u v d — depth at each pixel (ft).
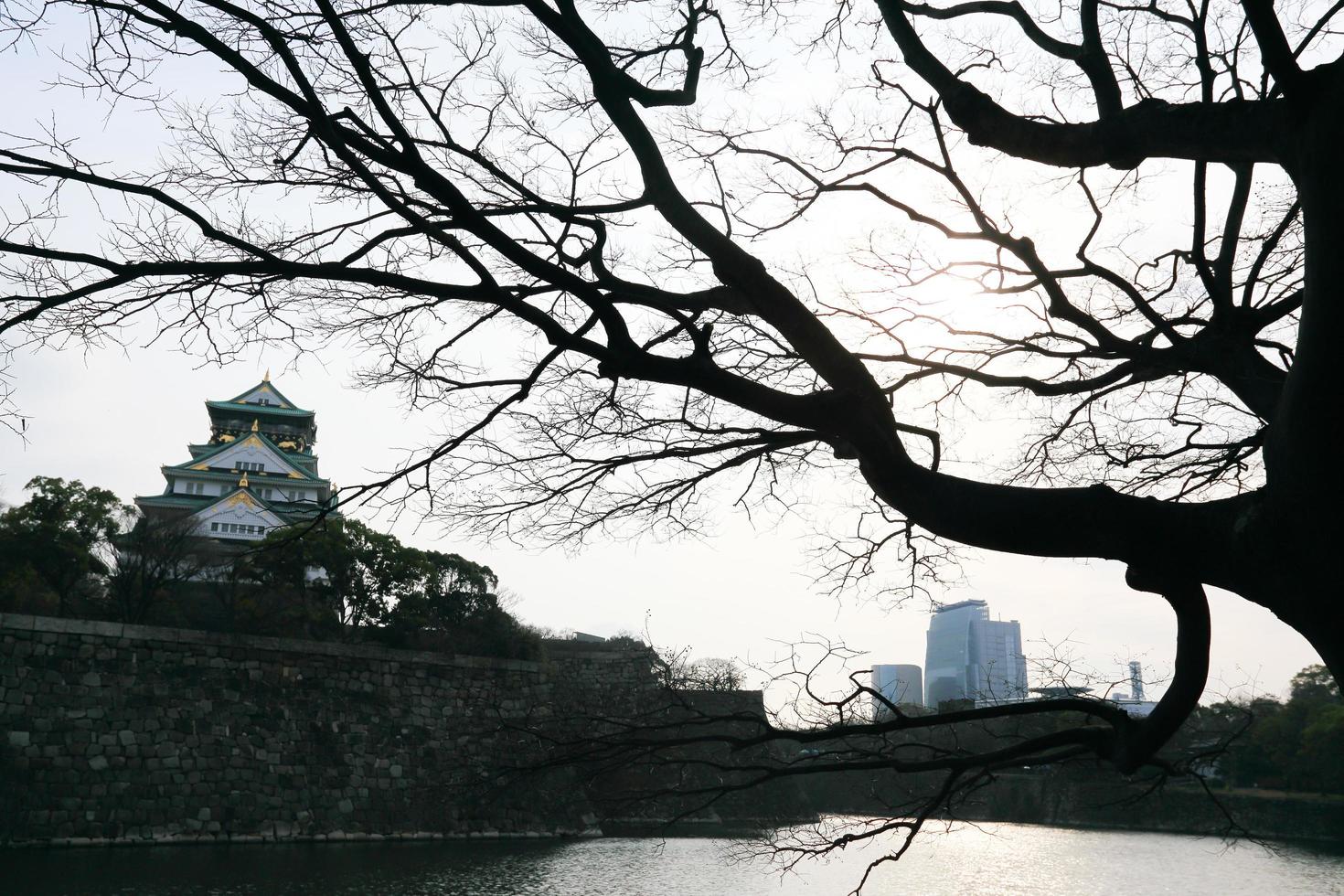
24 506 112.68
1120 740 14.47
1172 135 13.69
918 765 16.53
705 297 15.93
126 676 100.12
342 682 116.06
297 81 13.02
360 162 13.25
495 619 136.87
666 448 18.61
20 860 79.15
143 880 73.10
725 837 102.06
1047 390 19.02
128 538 114.21
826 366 14.26
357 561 128.06
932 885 88.84
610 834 120.26
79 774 93.56
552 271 13.29
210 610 121.29
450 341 17.57
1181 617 13.29
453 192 13.03
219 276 14.07
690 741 17.44
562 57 18.58
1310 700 136.46
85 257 12.94
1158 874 101.14
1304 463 10.75
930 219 19.56
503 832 116.78
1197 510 12.77
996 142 15.53
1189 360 17.07
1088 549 13.15
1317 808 120.37
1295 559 11.30
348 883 77.00
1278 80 10.68
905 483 13.96
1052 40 16.69
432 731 120.06
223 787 102.01
